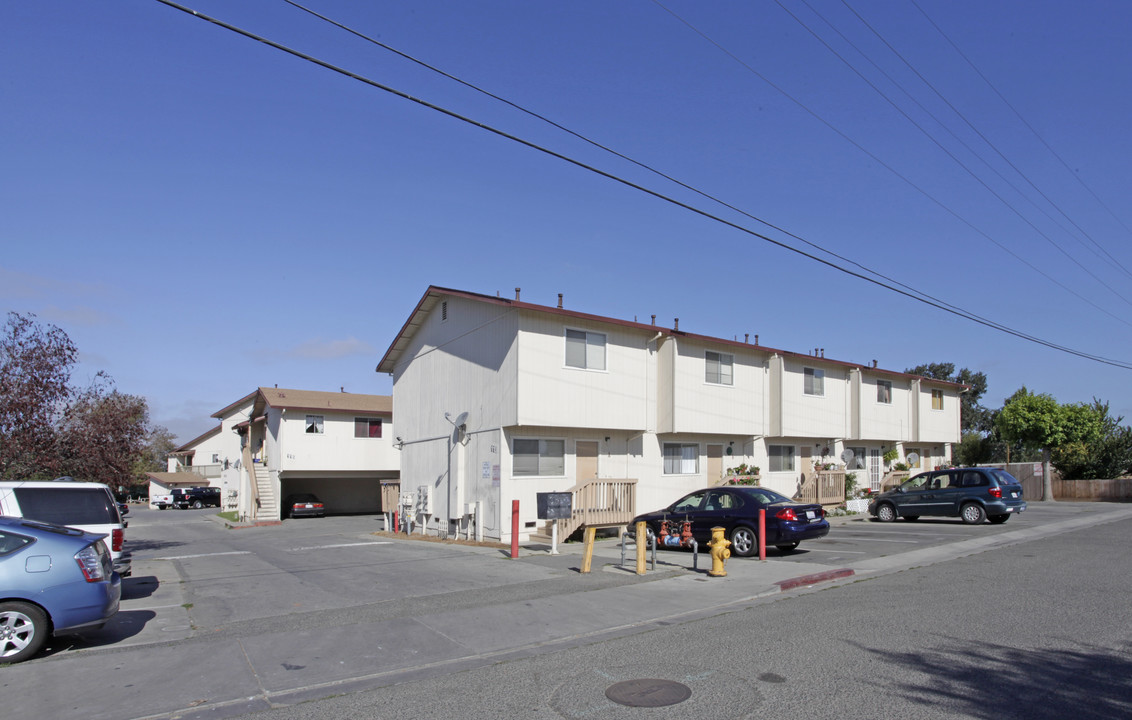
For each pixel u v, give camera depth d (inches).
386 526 1084.5
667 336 887.1
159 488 2723.9
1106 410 1569.9
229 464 1920.5
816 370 1121.4
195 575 587.2
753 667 283.0
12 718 247.1
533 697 256.8
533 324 785.6
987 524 884.6
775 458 1064.8
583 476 837.2
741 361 994.1
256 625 380.2
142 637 359.3
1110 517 976.3
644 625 374.9
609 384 840.9
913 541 708.7
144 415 901.2
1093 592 423.8
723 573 499.8
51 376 635.5
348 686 280.7
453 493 893.8
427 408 1007.0
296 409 1459.2
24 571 313.7
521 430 800.9
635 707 242.2
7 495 438.3
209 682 283.7
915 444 1375.5
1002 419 1480.1
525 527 790.5
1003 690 247.9
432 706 250.5
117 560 464.8
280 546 847.7
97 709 255.4
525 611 401.4
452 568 571.8
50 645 344.2
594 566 561.0
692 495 663.1
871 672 271.3
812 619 367.2
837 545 682.8
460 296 900.0
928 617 363.6
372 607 419.8
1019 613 369.1
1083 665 276.1
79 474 647.1
